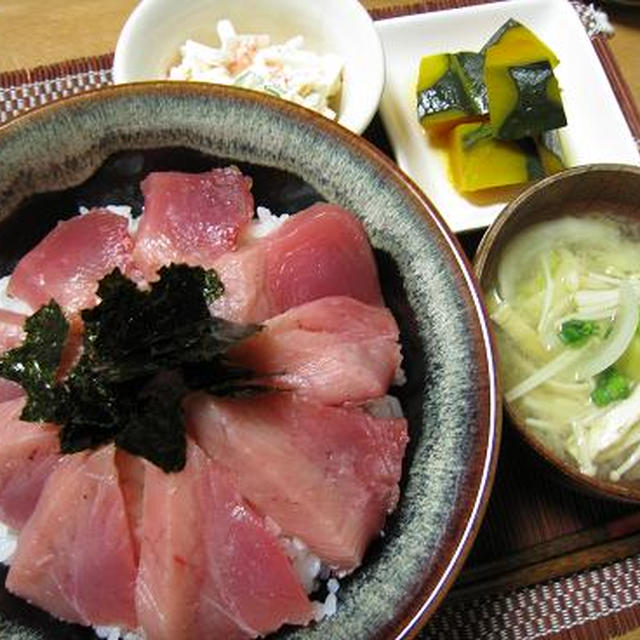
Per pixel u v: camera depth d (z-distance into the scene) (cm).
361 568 31
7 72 43
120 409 29
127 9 44
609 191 39
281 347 31
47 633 31
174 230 33
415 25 45
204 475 29
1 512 31
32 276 33
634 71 46
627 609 36
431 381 32
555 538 37
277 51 41
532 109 40
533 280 40
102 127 33
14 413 31
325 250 33
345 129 33
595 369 38
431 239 32
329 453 30
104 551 29
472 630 35
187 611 29
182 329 29
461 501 29
